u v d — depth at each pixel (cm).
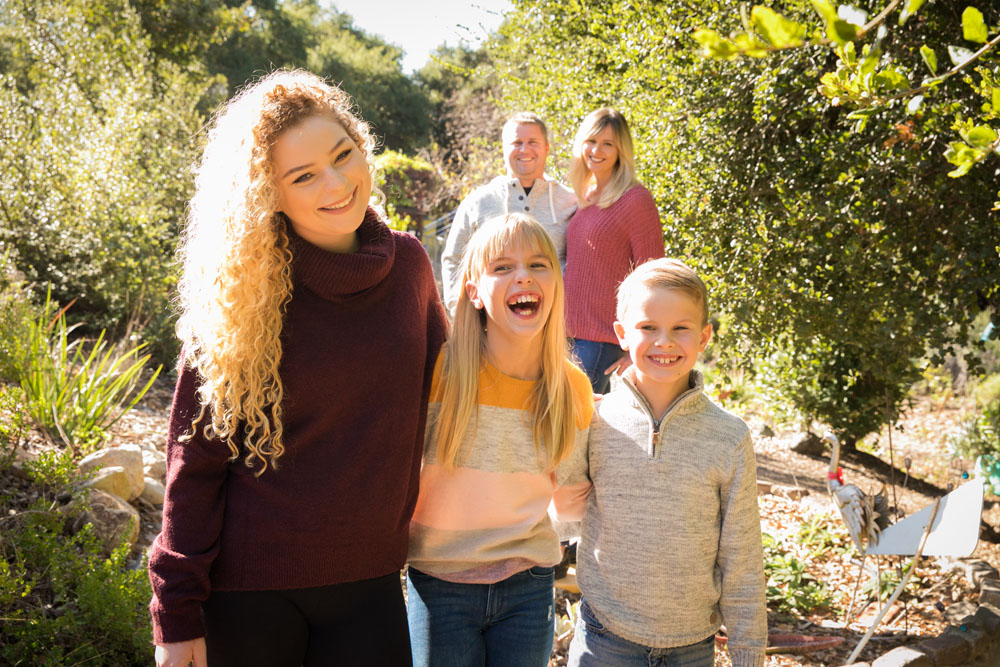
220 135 190
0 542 312
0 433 383
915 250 481
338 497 186
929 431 1101
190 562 178
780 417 887
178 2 2059
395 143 3828
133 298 756
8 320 508
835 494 396
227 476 190
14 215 761
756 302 505
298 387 186
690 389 229
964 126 195
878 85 164
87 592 292
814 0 136
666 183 552
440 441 220
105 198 806
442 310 232
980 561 498
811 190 498
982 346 470
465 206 420
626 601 225
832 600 462
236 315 180
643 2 612
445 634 219
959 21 425
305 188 184
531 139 400
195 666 182
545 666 227
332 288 188
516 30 879
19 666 272
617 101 675
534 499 229
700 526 222
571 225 396
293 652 188
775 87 492
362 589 193
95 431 454
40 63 1050
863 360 506
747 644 219
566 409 227
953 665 379
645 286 230
